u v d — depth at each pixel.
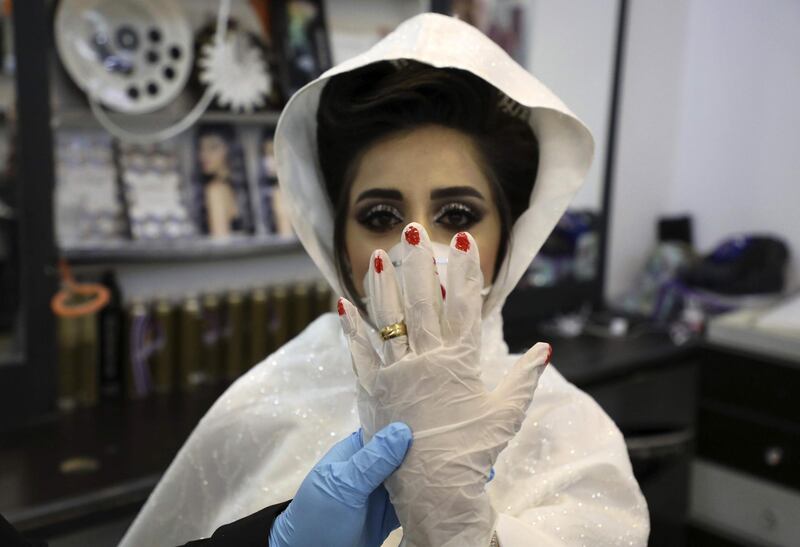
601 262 2.48
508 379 0.64
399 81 0.82
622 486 0.79
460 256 0.64
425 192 0.81
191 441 0.96
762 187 2.46
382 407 0.63
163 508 0.97
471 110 0.82
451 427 0.61
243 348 1.84
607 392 1.97
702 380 2.16
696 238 2.65
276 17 1.90
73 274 1.71
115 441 1.48
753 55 2.44
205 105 1.79
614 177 2.49
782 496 2.01
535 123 0.88
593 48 2.32
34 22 1.50
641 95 2.51
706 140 2.59
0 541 0.70
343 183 0.87
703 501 2.19
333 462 0.66
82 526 1.26
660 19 2.51
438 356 0.62
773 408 2.01
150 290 1.83
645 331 2.27
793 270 2.40
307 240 0.93
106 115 1.71
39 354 1.58
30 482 1.31
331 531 0.63
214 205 1.86
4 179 1.58
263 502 0.88
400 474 0.61
